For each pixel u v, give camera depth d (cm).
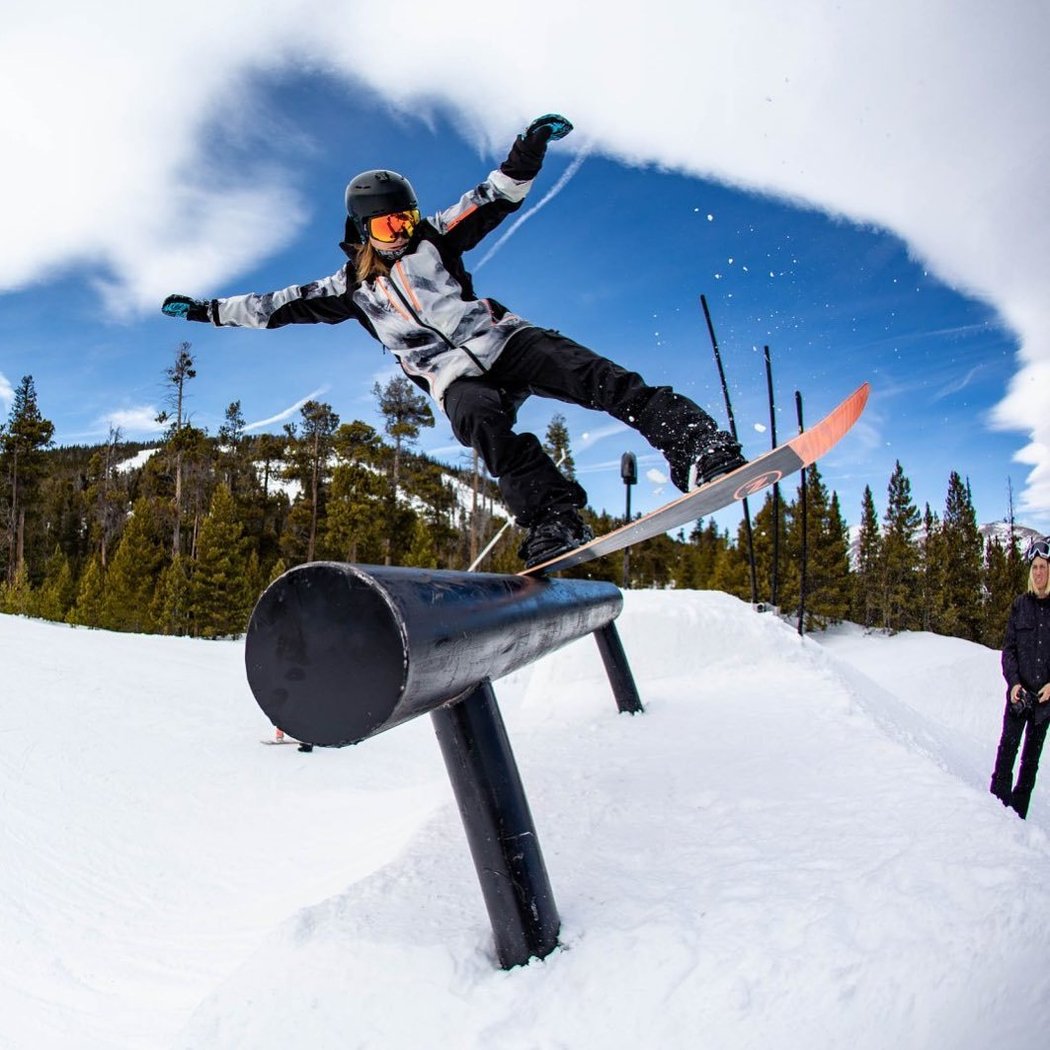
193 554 4266
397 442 4497
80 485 5528
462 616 164
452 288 260
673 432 222
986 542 4225
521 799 189
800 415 549
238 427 5681
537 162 253
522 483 254
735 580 3534
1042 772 600
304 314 304
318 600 144
